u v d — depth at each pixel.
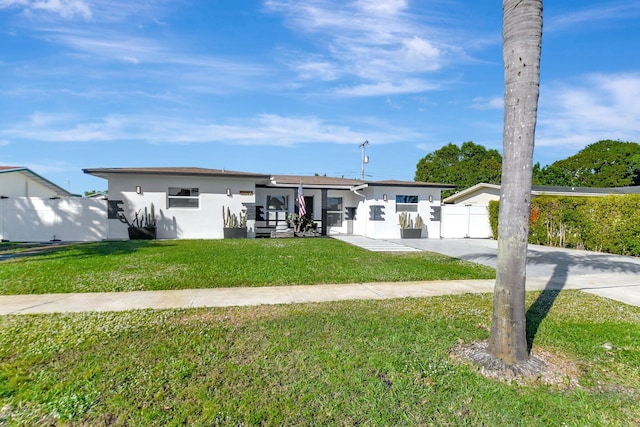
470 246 14.54
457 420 2.67
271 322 4.75
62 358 3.60
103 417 2.63
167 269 8.12
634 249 12.10
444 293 6.55
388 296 6.30
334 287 6.95
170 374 3.26
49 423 2.57
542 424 2.66
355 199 19.59
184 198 15.66
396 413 2.73
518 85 3.49
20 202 15.16
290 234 17.45
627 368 3.59
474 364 3.59
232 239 15.04
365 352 3.81
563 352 3.94
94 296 6.08
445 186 18.27
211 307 5.46
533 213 16.55
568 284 7.61
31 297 6.00
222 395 2.94
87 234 15.27
